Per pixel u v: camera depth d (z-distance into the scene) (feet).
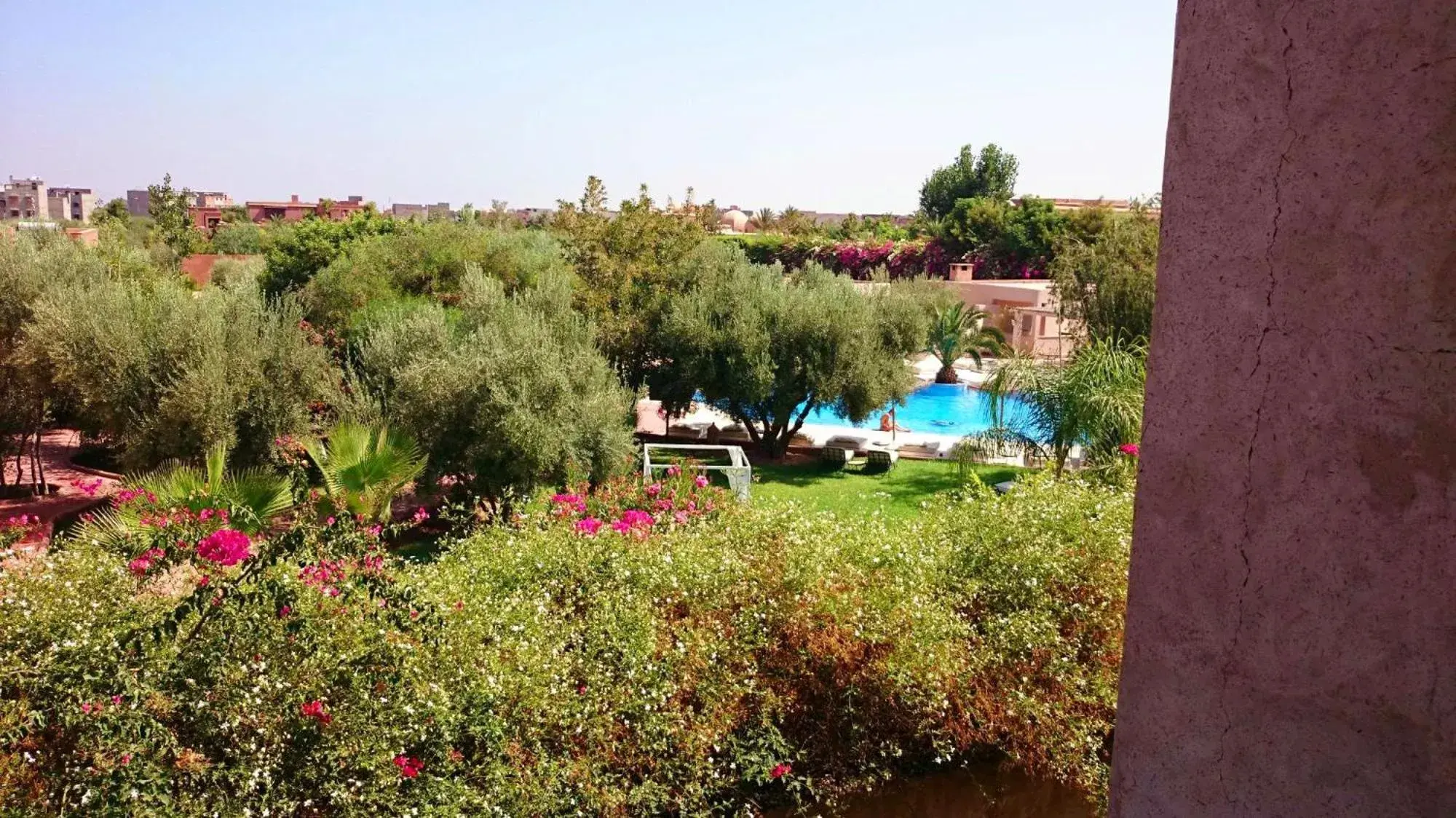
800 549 18.08
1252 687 3.87
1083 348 37.29
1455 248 3.16
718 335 51.72
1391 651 3.45
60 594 13.24
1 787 11.02
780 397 51.60
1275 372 3.67
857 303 53.21
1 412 39.55
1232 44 3.70
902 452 54.95
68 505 36.37
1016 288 90.84
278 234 89.71
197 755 11.99
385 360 40.81
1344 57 3.37
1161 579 4.17
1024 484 20.70
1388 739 3.50
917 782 17.28
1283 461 3.68
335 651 13.57
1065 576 17.93
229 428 37.14
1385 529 3.43
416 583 15.35
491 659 14.49
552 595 17.12
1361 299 3.40
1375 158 3.33
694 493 26.68
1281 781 3.84
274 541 12.83
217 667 12.55
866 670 16.90
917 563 18.08
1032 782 17.26
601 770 15.02
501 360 36.45
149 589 14.61
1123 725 4.42
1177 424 4.03
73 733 12.14
